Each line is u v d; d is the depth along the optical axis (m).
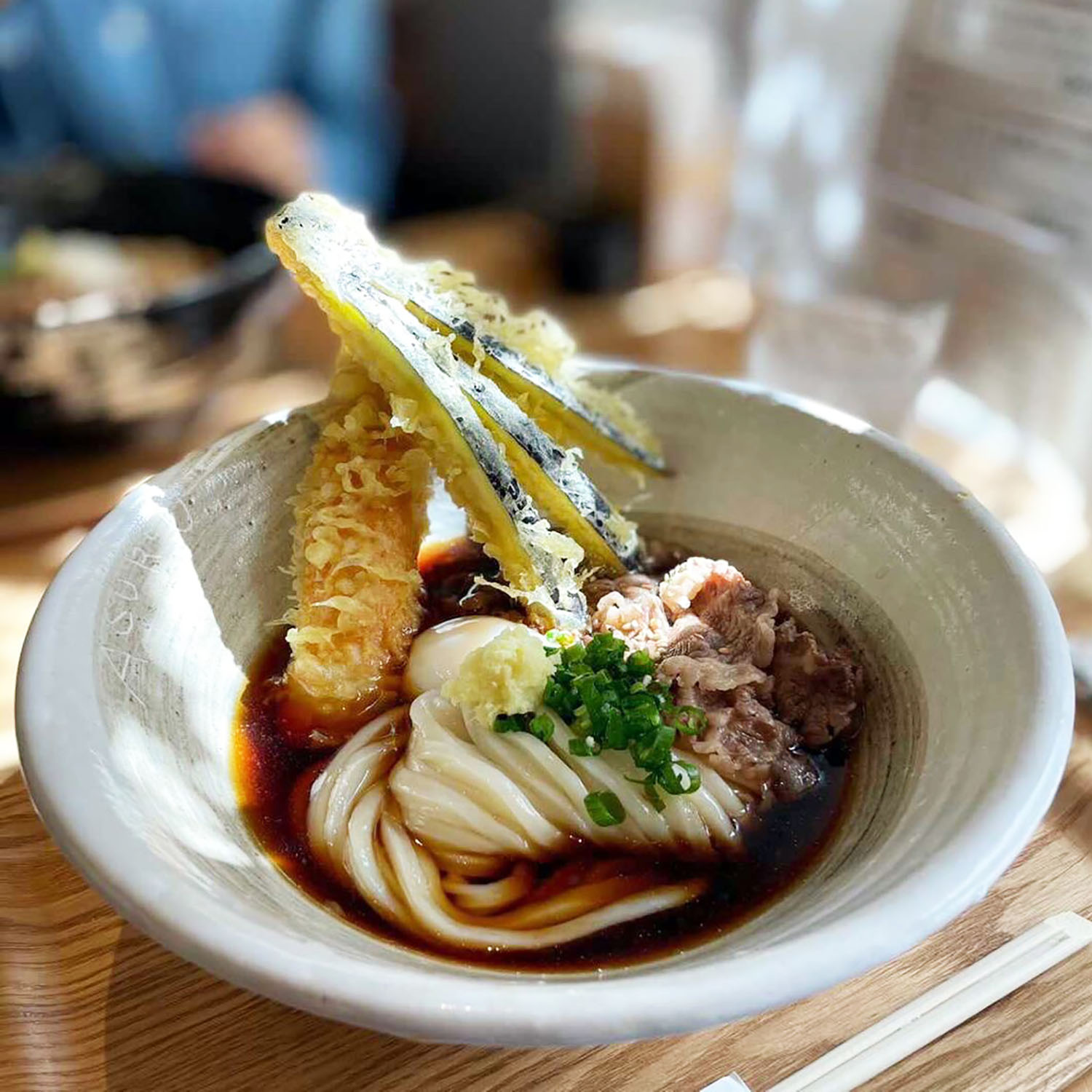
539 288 0.58
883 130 0.49
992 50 0.43
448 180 0.96
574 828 0.28
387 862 0.27
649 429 0.34
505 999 0.19
